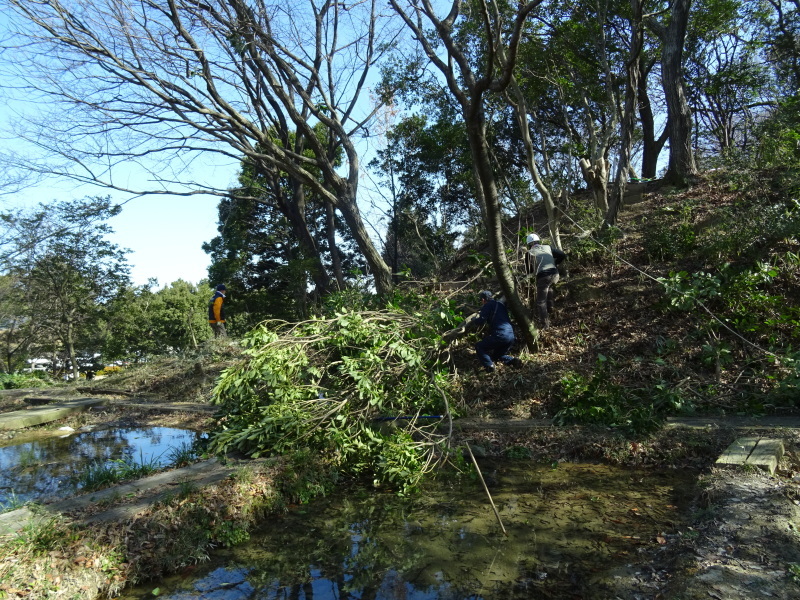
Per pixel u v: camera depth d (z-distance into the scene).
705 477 5.31
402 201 22.86
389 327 7.77
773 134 13.09
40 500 5.86
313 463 6.31
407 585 4.17
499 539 4.77
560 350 9.34
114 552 4.34
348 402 6.93
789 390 7.09
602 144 13.12
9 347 33.22
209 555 4.79
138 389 13.45
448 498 5.84
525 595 3.88
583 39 17.25
